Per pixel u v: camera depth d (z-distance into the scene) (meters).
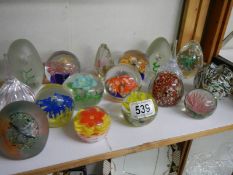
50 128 0.66
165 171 1.03
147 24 0.92
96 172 1.09
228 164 1.12
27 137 0.54
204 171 1.09
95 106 0.69
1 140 0.54
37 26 0.78
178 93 0.75
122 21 0.88
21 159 0.57
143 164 0.99
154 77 0.78
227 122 0.75
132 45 0.94
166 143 0.67
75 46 0.86
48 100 0.64
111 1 0.82
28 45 0.72
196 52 0.88
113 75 0.77
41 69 0.76
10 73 0.69
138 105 0.66
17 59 0.71
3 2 0.72
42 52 0.83
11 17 0.75
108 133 0.66
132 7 0.86
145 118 0.67
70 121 0.69
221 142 1.06
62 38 0.83
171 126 0.71
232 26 1.08
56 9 0.77
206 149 1.05
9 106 0.55
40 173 0.56
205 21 0.97
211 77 0.79
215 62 0.95
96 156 0.60
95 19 0.84
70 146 0.62
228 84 0.79
